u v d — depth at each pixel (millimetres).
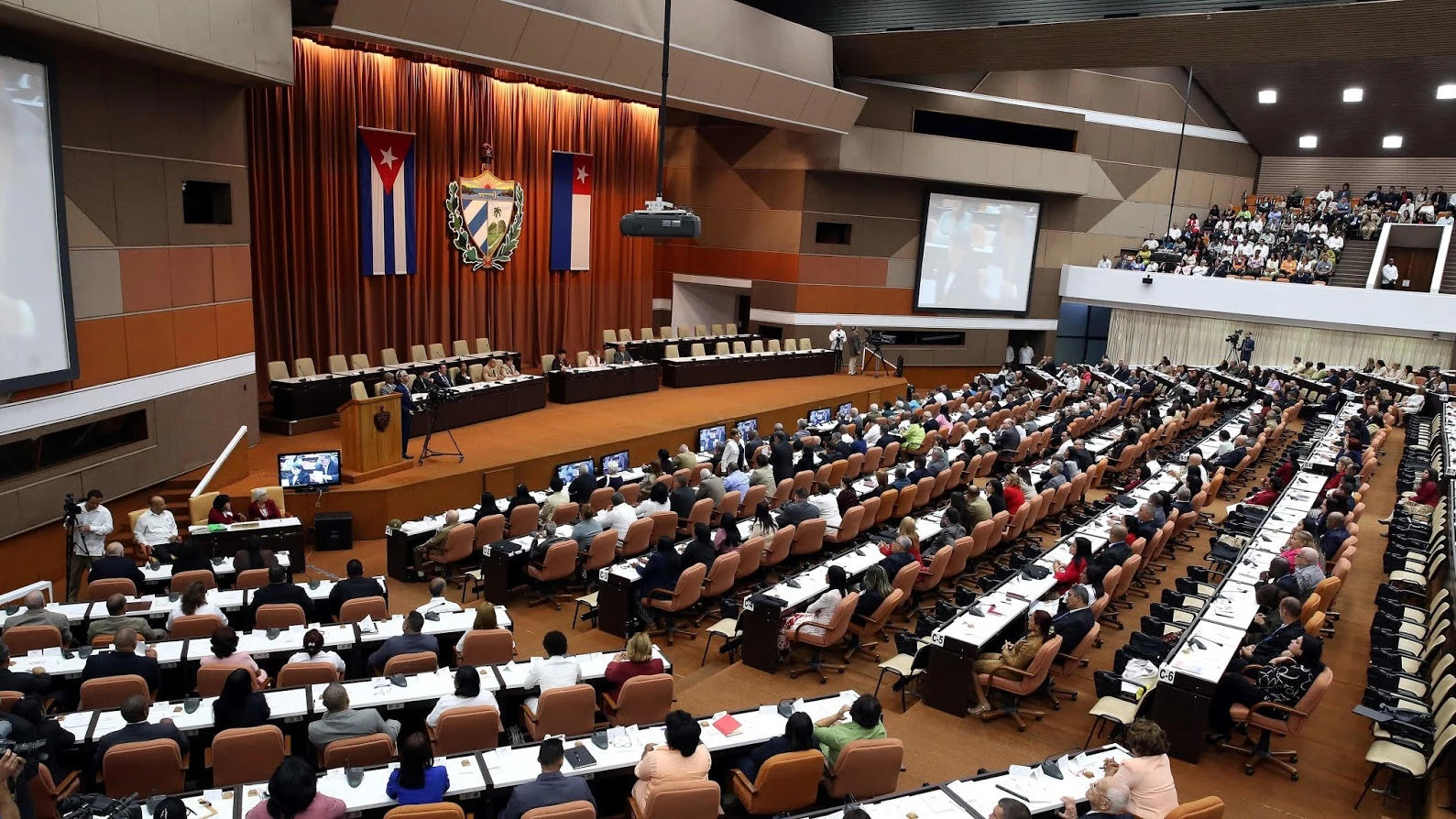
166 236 12023
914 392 25391
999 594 9367
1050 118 27328
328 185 17531
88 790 6238
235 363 13695
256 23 11984
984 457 15828
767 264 25609
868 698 6301
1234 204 31672
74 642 8539
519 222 21469
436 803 5090
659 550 9953
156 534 10875
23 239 9625
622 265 24719
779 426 15008
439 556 11102
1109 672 8711
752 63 18906
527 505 11898
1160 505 12039
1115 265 29000
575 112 22422
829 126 22281
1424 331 24781
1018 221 27703
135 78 11305
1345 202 29328
